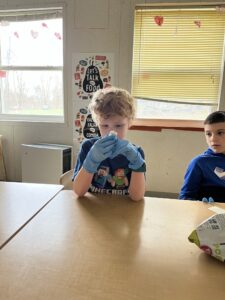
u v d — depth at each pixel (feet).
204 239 1.72
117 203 2.63
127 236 1.95
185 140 7.39
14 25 8.04
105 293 1.34
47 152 7.51
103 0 7.06
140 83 7.55
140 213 2.39
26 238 1.90
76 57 7.49
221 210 2.50
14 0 7.52
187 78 7.31
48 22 7.79
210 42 7.02
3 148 8.54
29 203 2.61
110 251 1.73
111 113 3.03
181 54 7.22
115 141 2.57
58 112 8.41
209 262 1.65
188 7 6.88
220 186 3.93
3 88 8.57
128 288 1.38
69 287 1.38
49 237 1.91
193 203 2.70
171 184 7.67
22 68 8.26
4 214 2.33
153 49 7.31
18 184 3.27
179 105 7.58
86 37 7.34
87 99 7.66
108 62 7.36
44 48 8.03
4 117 8.62
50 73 8.18
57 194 2.89
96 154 2.58
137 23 7.22
